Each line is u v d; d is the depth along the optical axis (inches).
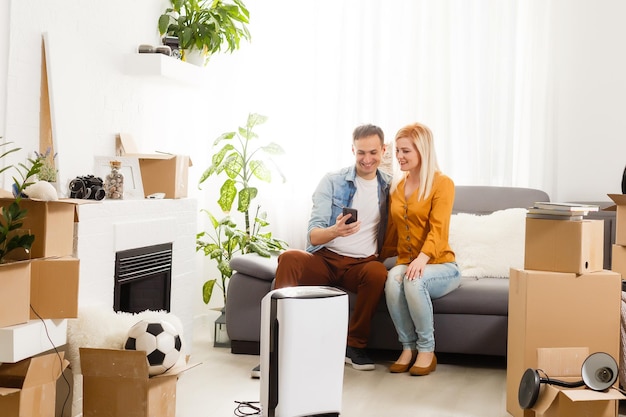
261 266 159.0
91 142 139.9
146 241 138.7
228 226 193.3
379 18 193.5
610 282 115.0
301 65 198.4
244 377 140.8
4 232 94.3
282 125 199.5
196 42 169.3
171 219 149.6
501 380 142.1
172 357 109.4
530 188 179.8
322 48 197.0
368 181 158.2
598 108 189.0
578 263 114.1
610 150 188.7
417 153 150.5
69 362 107.6
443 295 149.7
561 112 191.0
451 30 192.1
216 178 202.7
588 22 188.4
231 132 192.2
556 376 112.3
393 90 195.3
